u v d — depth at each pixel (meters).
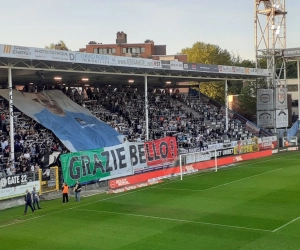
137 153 39.69
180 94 67.31
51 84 52.41
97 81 54.84
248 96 74.56
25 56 33.56
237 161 50.56
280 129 64.75
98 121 46.06
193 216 24.61
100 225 23.47
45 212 27.12
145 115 49.44
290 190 31.55
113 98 54.72
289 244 18.89
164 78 56.75
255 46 65.00
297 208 25.72
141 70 45.94
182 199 29.69
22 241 21.03
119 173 37.88
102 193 33.12
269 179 36.94
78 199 30.16
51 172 33.12
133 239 20.56
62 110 44.78
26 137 38.56
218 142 54.25
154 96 60.75
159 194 31.95
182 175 41.03
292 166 45.06
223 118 63.62
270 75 62.59
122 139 44.31
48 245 20.19
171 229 22.05
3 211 28.72
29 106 42.72
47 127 40.28
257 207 26.30
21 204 30.62
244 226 22.05
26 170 33.72
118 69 44.50
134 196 31.56
